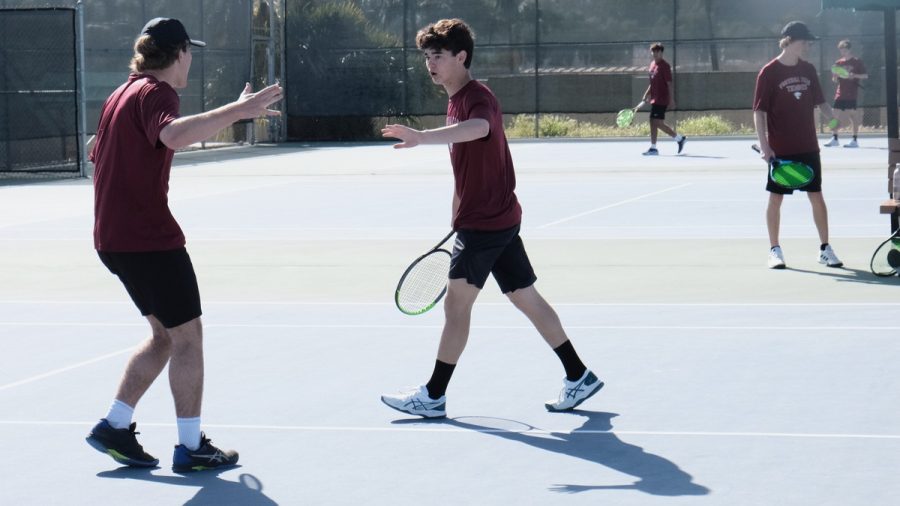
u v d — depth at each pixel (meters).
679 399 6.96
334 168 25.64
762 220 15.56
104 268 12.73
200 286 11.40
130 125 5.67
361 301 10.48
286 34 35.03
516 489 5.45
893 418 6.46
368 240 14.41
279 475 5.74
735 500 5.21
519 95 33.59
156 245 5.72
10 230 16.05
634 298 10.33
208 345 8.73
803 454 5.86
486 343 8.62
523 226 15.48
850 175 21.11
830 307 9.72
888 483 5.39
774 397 6.95
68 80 24.97
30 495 5.52
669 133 27.56
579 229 15.05
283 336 9.02
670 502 5.21
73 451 6.23
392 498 5.36
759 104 11.65
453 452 6.05
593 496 5.32
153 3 29.39
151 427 6.63
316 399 7.14
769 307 9.77
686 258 12.55
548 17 33.28
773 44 32.16
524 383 7.45
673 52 32.72
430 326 9.32
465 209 6.56
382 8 34.56
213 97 31.70
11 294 11.23
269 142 34.97
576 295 10.52
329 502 5.33
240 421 6.69
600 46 33.12
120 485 5.66
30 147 25.17
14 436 6.50
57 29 24.95
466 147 6.47
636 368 7.75
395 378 7.64
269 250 13.75
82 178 24.34
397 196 19.56
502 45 33.56
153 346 5.98
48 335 9.27
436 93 34.56
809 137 11.70
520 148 30.75
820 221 11.87
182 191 21.06
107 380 7.75
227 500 5.40
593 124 35.31
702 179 21.47
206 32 31.28
